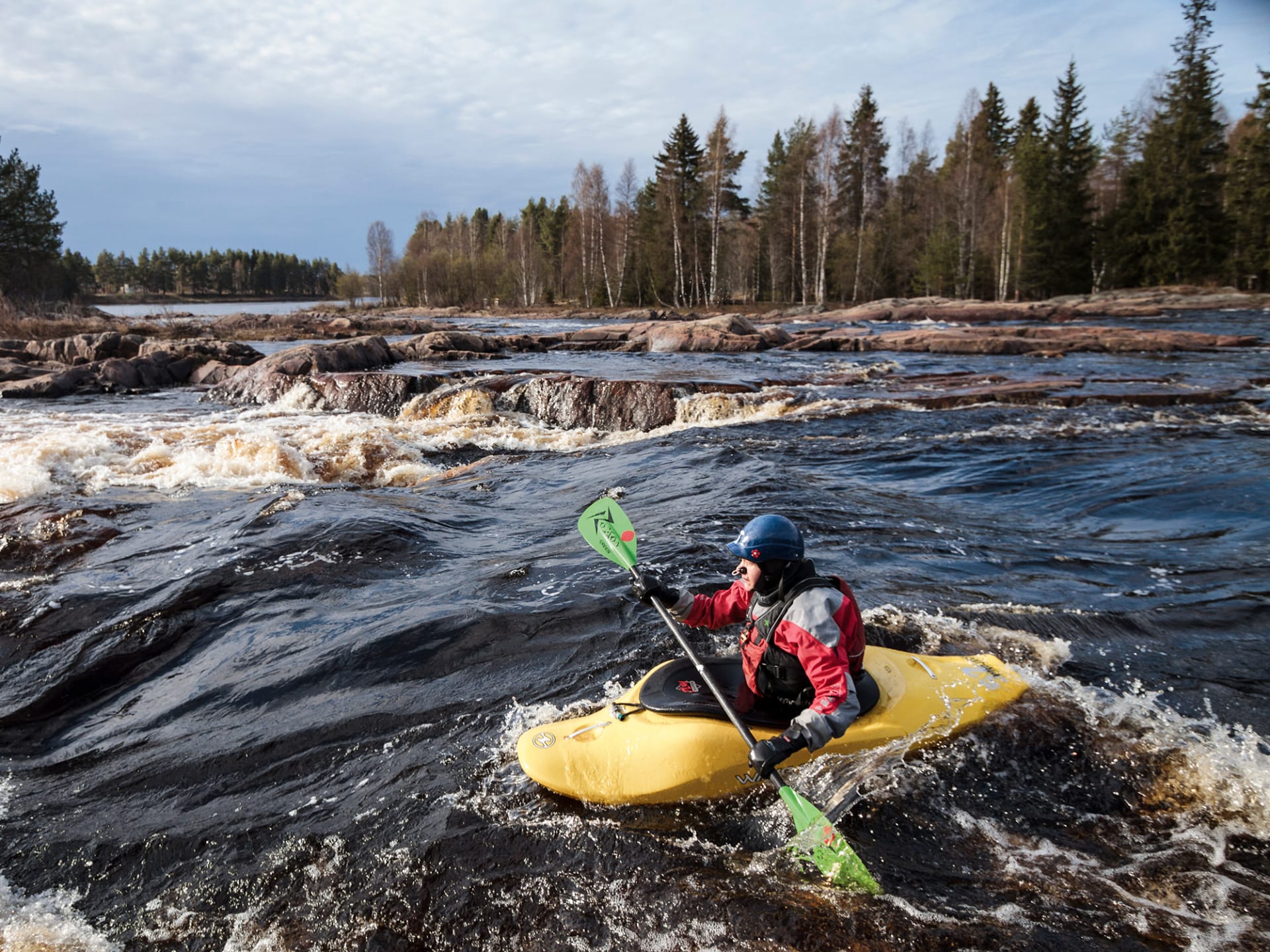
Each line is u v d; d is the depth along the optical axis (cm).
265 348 2853
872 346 2083
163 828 312
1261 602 493
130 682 433
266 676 421
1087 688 384
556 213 8400
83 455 898
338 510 669
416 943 248
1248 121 5478
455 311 6166
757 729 313
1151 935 241
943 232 5062
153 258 14688
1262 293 4009
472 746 351
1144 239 4638
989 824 293
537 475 878
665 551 565
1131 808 302
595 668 413
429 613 478
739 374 1544
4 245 3878
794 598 299
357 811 313
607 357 1948
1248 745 341
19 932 262
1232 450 921
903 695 342
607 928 249
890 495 755
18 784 347
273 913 265
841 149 6144
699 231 5609
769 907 254
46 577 548
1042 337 2203
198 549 590
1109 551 596
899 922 246
